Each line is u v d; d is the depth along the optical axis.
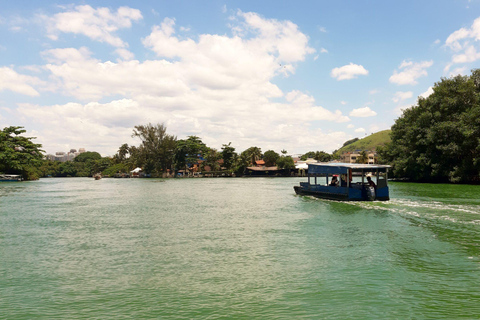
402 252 14.46
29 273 12.32
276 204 34.53
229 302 9.56
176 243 16.92
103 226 22.11
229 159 148.50
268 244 16.47
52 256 14.63
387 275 11.58
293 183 87.88
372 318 8.53
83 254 14.92
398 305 9.23
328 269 12.35
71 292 10.45
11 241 17.72
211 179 122.31
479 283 10.73
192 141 154.25
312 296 9.91
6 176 97.19
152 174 144.12
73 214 28.08
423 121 64.50
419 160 63.78
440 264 12.71
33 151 106.25
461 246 15.30
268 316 8.69
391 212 25.77
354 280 11.16
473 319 8.42
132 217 26.20
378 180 32.22
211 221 23.84
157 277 11.73
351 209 28.30
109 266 13.08
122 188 68.19
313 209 29.50
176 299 9.81
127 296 10.07
